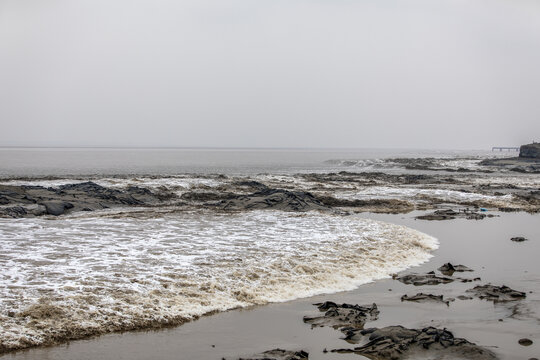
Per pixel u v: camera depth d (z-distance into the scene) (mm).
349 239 24531
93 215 31469
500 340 13016
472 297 16797
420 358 11781
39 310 13500
